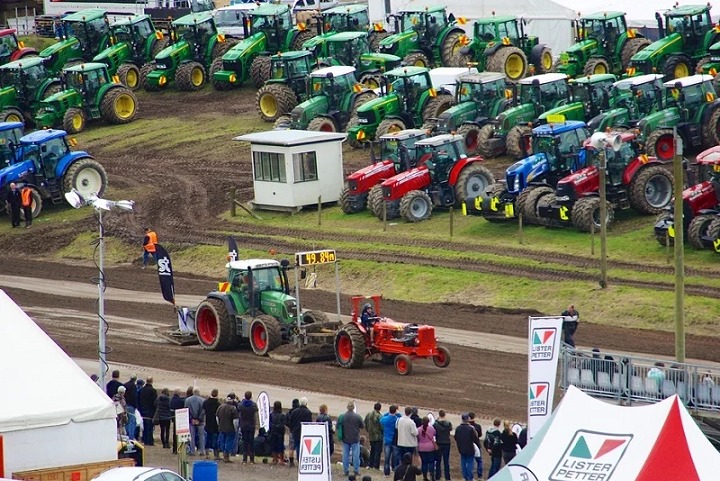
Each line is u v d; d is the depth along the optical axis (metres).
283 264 83.12
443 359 76.25
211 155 137.00
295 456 63.72
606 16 137.00
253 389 73.94
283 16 157.50
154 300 98.75
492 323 84.56
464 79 122.19
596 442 47.41
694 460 45.47
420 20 149.25
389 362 77.94
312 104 132.00
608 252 92.56
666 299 81.88
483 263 94.62
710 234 88.62
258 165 117.19
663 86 110.69
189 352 83.75
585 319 82.56
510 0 158.00
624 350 75.50
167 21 188.50
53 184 124.25
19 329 60.78
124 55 164.12
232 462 63.75
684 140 109.69
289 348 80.12
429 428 59.00
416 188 107.44
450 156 107.81
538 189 99.25
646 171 98.06
